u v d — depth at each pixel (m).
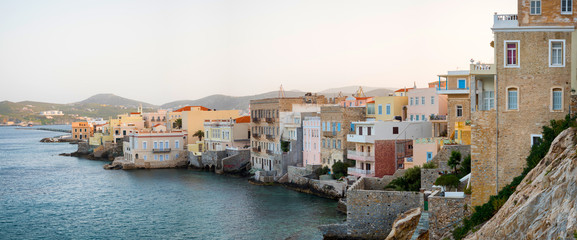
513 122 50.53
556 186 37.00
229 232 76.00
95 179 140.50
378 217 66.31
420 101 105.38
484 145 51.03
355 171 98.62
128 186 125.19
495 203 47.94
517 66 50.47
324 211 86.38
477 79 55.59
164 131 175.00
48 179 142.75
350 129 107.56
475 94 55.22
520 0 50.25
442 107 102.12
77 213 93.38
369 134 95.81
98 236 76.69
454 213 51.97
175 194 110.69
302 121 124.94
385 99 111.06
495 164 50.78
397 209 65.56
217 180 131.88
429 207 52.72
